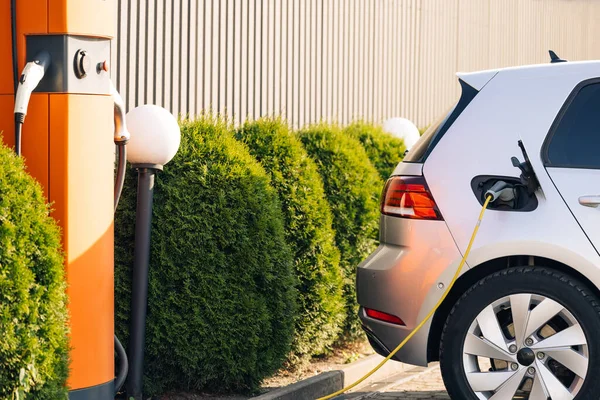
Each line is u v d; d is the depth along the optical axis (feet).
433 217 18.80
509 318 18.67
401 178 19.39
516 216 18.34
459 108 19.36
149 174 19.79
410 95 43.68
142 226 19.80
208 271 20.52
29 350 15.11
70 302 17.44
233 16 31.12
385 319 19.34
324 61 36.35
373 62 40.14
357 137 31.12
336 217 26.63
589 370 17.78
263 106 32.63
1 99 17.70
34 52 17.47
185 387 21.24
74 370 17.56
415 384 23.94
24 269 15.08
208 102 29.99
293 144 24.50
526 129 18.79
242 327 20.71
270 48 32.94
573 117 18.75
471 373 18.49
